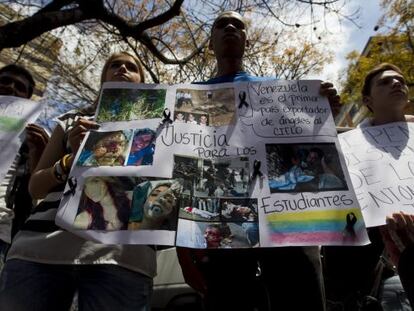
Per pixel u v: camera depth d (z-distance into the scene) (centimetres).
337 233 150
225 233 150
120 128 176
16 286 143
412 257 155
